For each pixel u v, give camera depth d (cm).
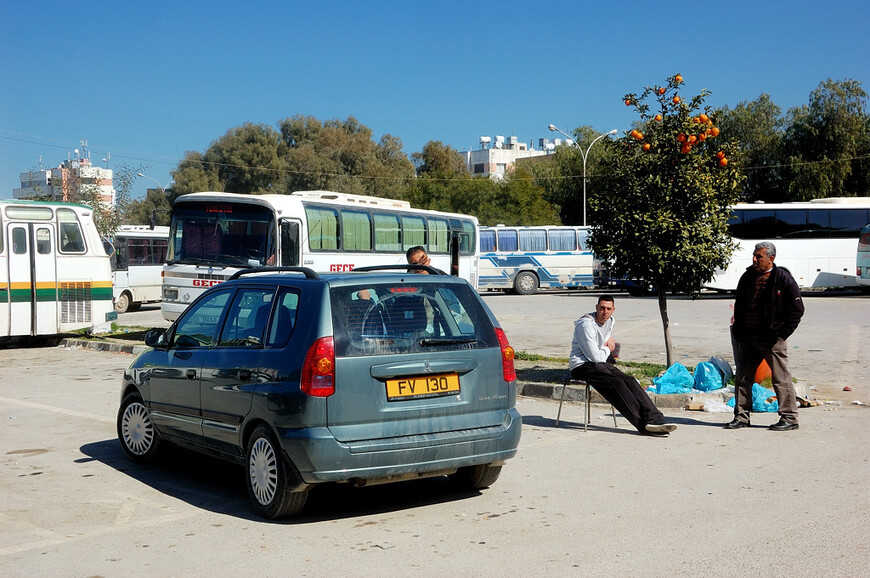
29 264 1833
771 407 1024
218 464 813
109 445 891
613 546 545
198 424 703
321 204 2006
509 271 3825
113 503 672
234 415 654
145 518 631
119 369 1522
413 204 6294
